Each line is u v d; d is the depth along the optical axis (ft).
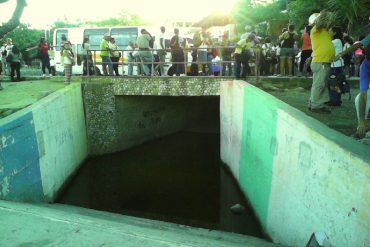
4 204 17.79
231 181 37.60
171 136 57.67
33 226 14.07
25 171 26.48
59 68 54.85
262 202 26.04
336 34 30.12
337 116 24.88
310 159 17.38
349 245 13.64
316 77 25.29
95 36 52.60
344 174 14.05
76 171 40.22
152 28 50.14
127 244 12.60
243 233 27.84
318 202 16.38
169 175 41.88
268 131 24.66
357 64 39.24
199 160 46.80
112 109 44.55
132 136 48.57
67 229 13.74
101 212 26.81
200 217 31.42
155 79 42.60
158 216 31.91
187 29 51.16
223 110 40.57
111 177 41.81
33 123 27.91
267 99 25.38
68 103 37.81
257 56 39.45
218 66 47.32
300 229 18.49
